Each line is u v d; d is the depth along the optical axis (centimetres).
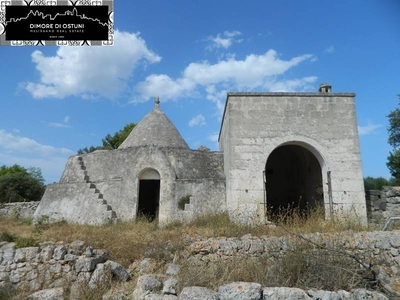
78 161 1744
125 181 1523
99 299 625
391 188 1274
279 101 1301
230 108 1289
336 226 928
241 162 1239
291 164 1908
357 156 1256
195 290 436
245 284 432
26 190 3048
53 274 723
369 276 520
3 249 780
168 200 1423
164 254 793
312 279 493
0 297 653
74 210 1549
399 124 2472
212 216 1159
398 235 771
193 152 1605
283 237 782
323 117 1293
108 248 831
